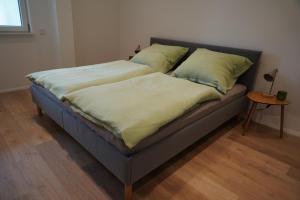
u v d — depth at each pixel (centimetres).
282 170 180
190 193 151
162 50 292
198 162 185
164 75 234
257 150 206
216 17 269
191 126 175
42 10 324
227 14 258
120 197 146
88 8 362
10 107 274
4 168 167
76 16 353
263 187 160
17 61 324
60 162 177
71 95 172
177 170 174
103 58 411
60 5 320
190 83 210
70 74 225
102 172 168
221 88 212
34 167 170
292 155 201
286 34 222
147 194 149
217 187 158
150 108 149
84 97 166
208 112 194
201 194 151
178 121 159
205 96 184
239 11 248
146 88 189
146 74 255
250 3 238
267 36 235
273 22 227
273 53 235
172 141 157
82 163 177
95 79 211
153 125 135
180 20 308
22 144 199
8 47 311
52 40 347
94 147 158
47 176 161
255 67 244
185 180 163
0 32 297
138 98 164
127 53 413
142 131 129
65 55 348
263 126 253
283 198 151
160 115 143
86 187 153
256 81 255
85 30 370
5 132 217
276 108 243
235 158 192
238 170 177
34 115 256
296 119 233
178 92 183
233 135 232
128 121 132
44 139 208
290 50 223
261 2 230
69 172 167
